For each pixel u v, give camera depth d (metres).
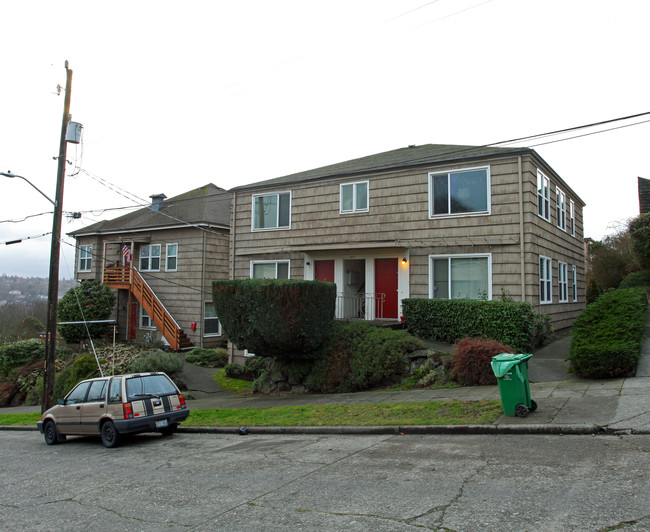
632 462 6.14
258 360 18.97
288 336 14.07
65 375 21.08
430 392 12.23
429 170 16.95
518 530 4.50
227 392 17.53
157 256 27.83
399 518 4.99
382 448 8.03
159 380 11.78
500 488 5.61
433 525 4.74
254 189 20.98
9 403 24.41
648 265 24.61
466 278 16.17
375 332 14.70
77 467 8.92
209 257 26.05
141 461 8.91
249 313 14.49
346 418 10.30
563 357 13.52
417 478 6.23
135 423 10.82
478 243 15.88
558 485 5.55
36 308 52.75
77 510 6.17
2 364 26.06
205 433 11.47
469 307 14.62
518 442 7.57
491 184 15.79
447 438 8.30
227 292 15.05
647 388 9.43
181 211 27.86
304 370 15.38
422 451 7.59
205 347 25.50
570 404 8.97
